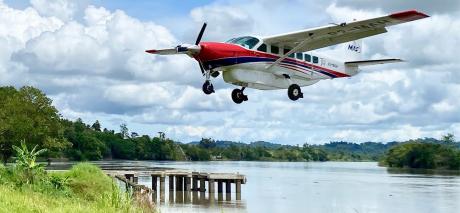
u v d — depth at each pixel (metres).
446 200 45.78
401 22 21.98
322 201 43.78
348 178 77.81
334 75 26.42
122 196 19.47
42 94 61.72
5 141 57.38
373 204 42.62
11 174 21.81
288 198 45.44
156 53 24.30
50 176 23.84
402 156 137.50
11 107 59.50
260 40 23.22
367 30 23.16
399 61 26.08
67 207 17.02
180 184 46.44
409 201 44.88
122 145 177.50
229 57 22.19
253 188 56.03
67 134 140.12
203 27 22.19
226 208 37.59
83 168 26.80
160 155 192.62
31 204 16.19
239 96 24.20
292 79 24.56
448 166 125.81
